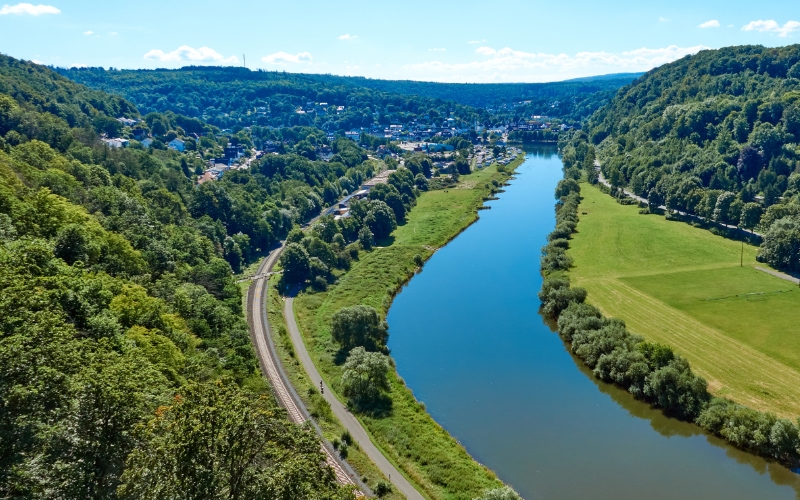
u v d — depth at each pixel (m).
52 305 59.62
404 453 78.44
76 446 41.97
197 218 170.62
